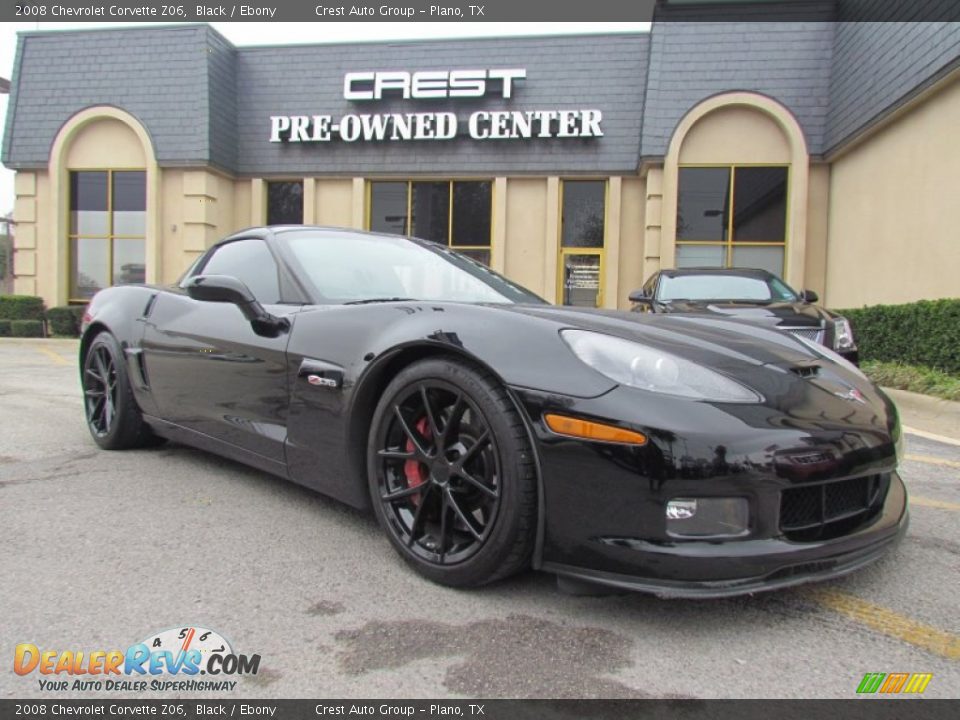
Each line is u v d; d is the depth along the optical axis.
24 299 13.53
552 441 1.88
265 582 2.17
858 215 10.27
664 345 2.06
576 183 12.97
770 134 11.67
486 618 1.95
